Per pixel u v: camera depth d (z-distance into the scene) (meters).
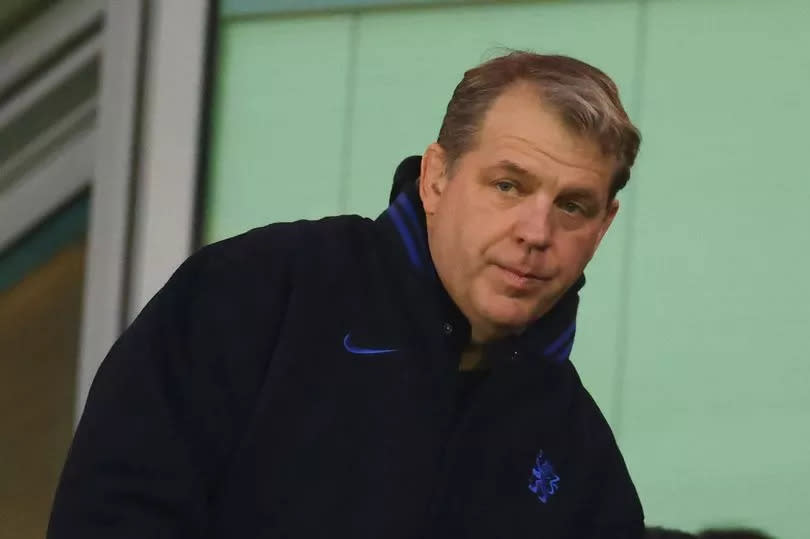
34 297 9.29
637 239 8.19
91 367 9.19
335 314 4.19
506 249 3.99
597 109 3.91
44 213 9.35
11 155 9.41
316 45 8.91
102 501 3.73
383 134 8.76
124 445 3.79
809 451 7.80
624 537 4.66
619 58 8.27
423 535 4.14
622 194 8.23
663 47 8.20
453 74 8.62
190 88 9.12
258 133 9.02
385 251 4.36
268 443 3.97
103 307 9.23
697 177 8.11
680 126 8.16
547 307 4.21
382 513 4.05
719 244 8.05
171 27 9.16
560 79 3.97
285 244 4.28
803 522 7.79
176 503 3.79
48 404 9.23
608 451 4.76
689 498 7.98
